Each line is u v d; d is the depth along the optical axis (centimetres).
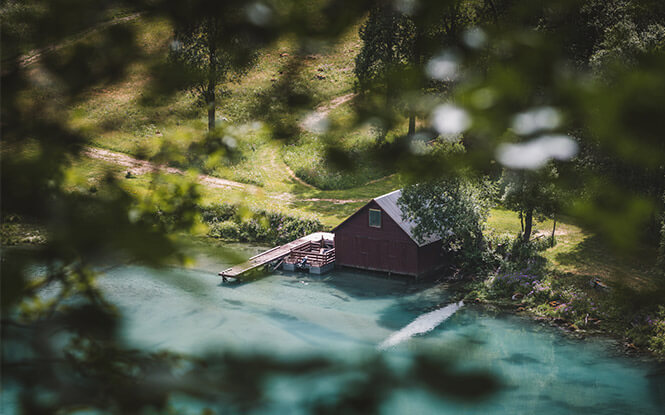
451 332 3384
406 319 3578
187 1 214
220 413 184
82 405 209
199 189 302
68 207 222
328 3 196
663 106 143
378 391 157
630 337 3238
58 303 231
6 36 224
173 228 250
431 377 153
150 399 201
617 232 157
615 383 2833
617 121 146
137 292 3525
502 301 3778
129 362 221
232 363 184
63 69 228
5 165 226
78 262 218
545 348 3181
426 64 175
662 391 2748
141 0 223
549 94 156
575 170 160
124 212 228
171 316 3284
